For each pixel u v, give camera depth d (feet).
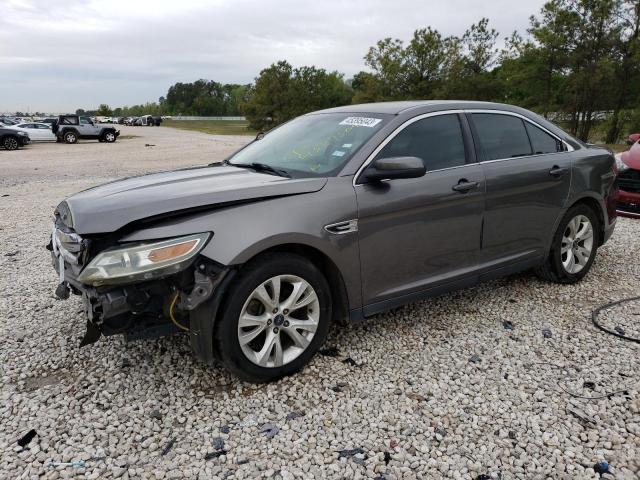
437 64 107.04
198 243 9.30
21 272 18.01
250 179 11.25
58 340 12.59
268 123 178.91
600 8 85.71
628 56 87.61
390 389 10.37
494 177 13.15
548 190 14.44
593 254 16.21
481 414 9.53
